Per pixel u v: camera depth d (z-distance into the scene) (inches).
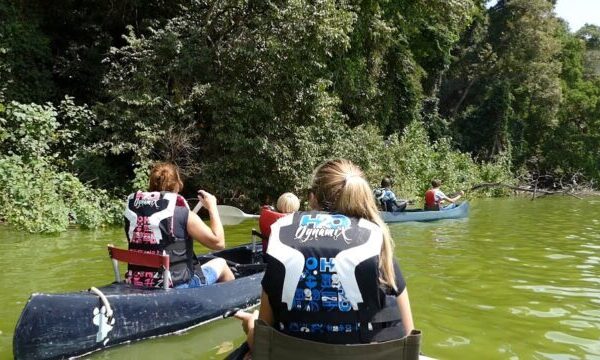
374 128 762.2
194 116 490.9
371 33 759.7
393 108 963.3
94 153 436.1
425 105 1192.8
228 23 490.3
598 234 413.1
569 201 834.8
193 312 170.7
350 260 88.5
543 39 1384.1
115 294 154.9
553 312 195.2
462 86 1462.8
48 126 409.7
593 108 1488.7
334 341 89.4
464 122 1375.5
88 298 148.6
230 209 264.8
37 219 345.4
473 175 949.8
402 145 773.3
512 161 1364.4
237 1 469.1
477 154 1334.9
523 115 1440.7
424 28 1011.3
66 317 143.8
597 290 227.9
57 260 264.8
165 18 544.1
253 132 486.9
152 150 461.7
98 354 149.1
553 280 246.5
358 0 694.5
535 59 1407.5
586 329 176.6
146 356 148.1
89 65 528.1
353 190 96.7
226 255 240.1
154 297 160.7
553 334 171.5
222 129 475.2
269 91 493.4
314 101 521.3
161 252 165.3
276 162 489.7
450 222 483.5
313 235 91.6
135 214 166.9
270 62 482.0
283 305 90.7
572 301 210.4
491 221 499.2
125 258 167.3
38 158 389.7
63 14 547.8
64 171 429.7
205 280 182.2
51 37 547.2
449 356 151.6
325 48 508.1
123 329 155.0
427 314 191.2
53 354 141.6
